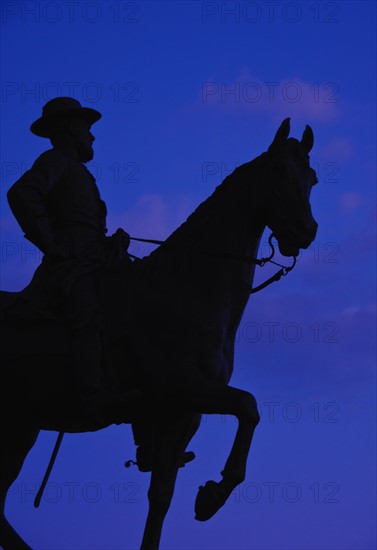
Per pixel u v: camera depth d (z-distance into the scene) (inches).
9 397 341.4
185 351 323.3
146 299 330.0
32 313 335.3
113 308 330.6
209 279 328.8
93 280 336.5
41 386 334.6
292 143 334.0
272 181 328.5
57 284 334.3
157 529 329.7
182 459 348.5
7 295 351.9
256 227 333.4
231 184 336.8
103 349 327.9
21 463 357.1
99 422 337.1
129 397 319.6
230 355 331.3
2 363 337.1
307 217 324.2
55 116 358.9
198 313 325.4
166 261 334.6
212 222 333.7
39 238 337.1
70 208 346.3
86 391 323.3
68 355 331.9
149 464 351.3
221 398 313.9
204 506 308.7
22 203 336.5
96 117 361.1
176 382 319.6
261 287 339.9
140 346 326.0
